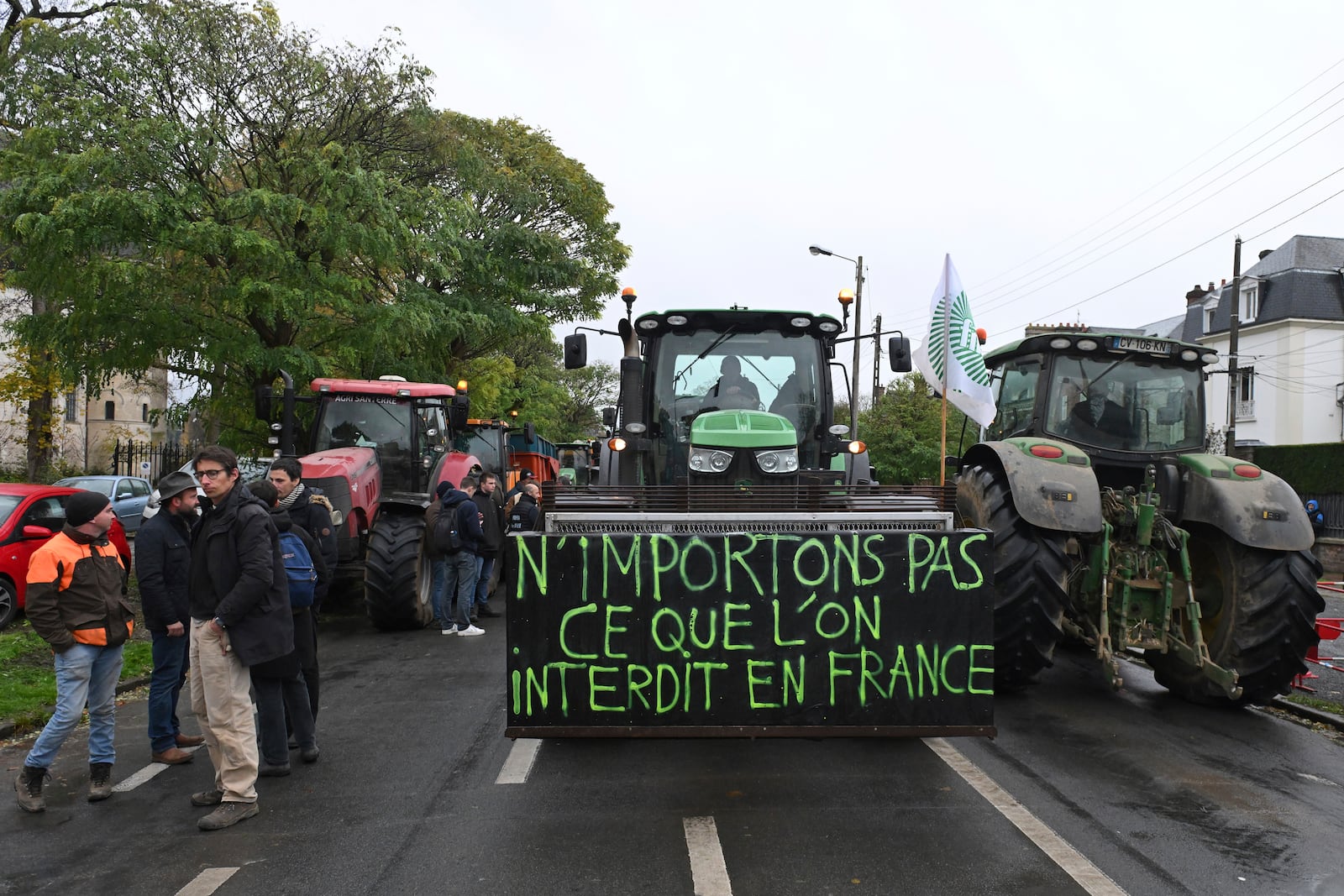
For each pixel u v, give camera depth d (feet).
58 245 33.86
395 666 24.71
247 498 14.24
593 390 165.89
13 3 51.42
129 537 51.98
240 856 12.38
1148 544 19.25
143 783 15.57
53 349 38.65
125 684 22.35
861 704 14.33
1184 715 19.36
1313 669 23.48
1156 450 22.45
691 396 23.03
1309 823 13.26
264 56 41.73
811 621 14.29
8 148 38.58
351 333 41.14
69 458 90.22
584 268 72.59
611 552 14.28
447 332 51.31
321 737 17.94
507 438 60.39
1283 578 18.54
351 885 11.41
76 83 37.42
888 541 14.35
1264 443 106.42
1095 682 22.59
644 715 14.26
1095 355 22.79
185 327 38.14
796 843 12.53
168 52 38.91
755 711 14.29
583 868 11.78
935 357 23.39
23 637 25.66
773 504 16.76
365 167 44.91
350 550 30.04
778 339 23.29
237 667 13.91
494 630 30.53
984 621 14.35
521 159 78.95
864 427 70.79
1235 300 73.31
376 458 33.24
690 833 12.90
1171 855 12.12
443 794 14.67
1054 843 12.49
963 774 15.39
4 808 14.43
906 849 12.31
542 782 15.19
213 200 38.63
